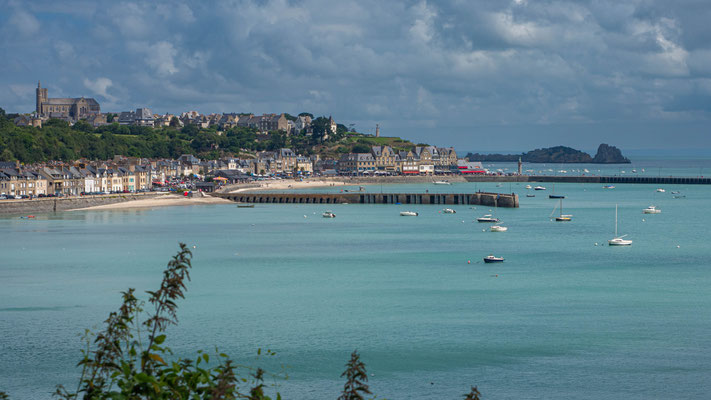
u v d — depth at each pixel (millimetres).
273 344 97688
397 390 82438
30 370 87312
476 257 171625
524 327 106438
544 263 163250
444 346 97375
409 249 185625
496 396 80688
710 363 91250
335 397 79875
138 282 137500
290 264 160250
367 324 107688
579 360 92250
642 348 96875
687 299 124688
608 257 172625
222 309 115938
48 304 118625
